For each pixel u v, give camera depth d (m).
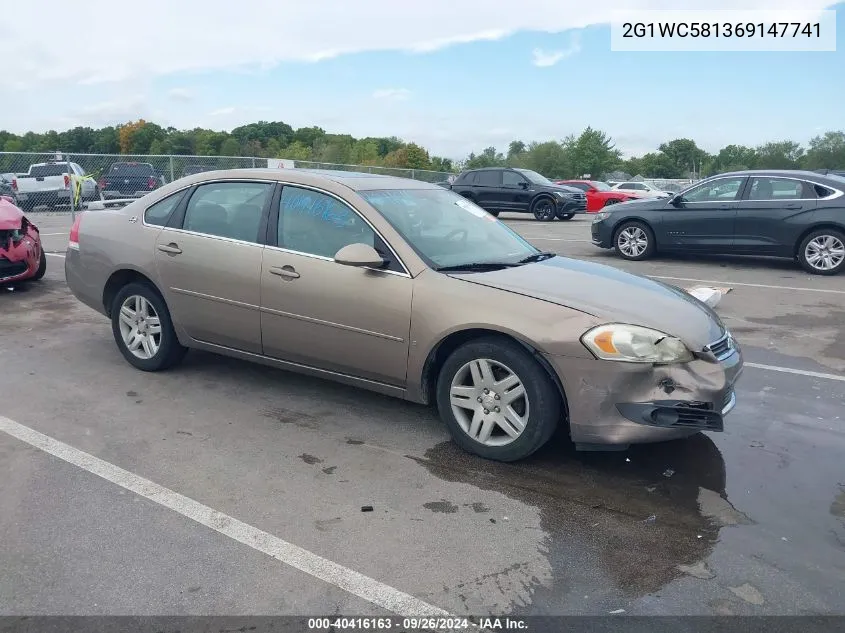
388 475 3.63
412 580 2.74
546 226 19.56
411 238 4.09
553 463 3.79
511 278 3.88
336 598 2.62
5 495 3.35
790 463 3.82
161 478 3.56
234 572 2.77
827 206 10.12
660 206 11.53
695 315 3.76
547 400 3.58
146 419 4.34
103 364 5.43
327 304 4.14
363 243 4.09
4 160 15.42
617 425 3.47
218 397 4.74
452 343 3.90
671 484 3.56
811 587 2.72
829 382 5.21
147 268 4.96
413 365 3.93
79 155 16.78
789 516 3.26
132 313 5.23
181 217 4.91
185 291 4.78
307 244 4.30
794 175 10.48
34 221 16.19
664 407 3.42
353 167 25.45
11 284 8.58
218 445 3.97
